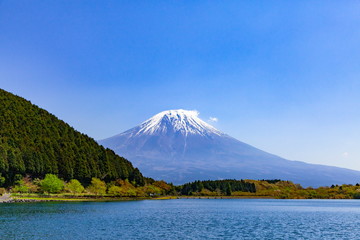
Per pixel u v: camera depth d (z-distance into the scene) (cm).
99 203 15412
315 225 9212
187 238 6681
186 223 9150
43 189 15575
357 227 8812
